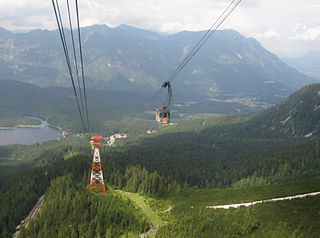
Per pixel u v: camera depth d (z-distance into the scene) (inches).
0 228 5236.2
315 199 4736.7
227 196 6166.3
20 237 4677.7
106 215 5191.9
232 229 4037.9
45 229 4660.4
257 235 3858.3
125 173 7647.6
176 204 6028.5
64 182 6314.0
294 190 5625.0
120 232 4881.9
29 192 6402.6
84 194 5841.5
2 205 6003.9
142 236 4810.5
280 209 4490.7
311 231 3654.0
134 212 5679.1
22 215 5698.8
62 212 5068.9
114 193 6771.7
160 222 5339.6
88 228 4714.6
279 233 3715.6
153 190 6924.2
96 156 6397.6
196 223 4483.3
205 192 6722.4
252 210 4626.0
